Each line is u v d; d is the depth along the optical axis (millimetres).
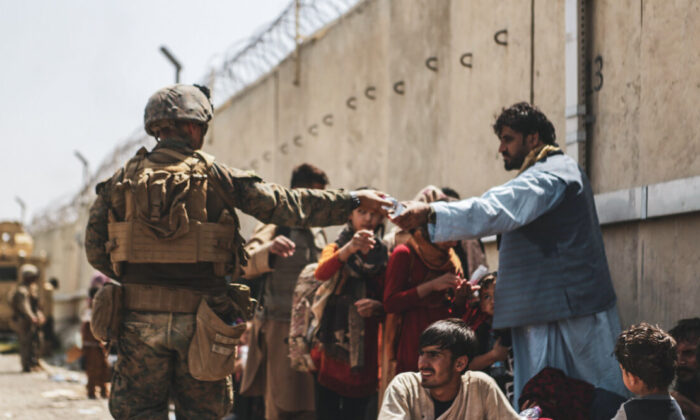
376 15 7586
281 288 5398
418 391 3273
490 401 3203
